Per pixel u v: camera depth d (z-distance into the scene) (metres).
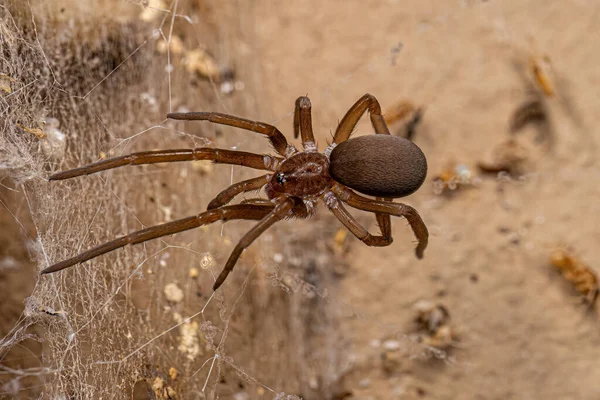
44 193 0.14
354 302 0.16
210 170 0.15
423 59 0.16
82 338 0.14
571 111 0.16
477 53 0.16
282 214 0.13
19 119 0.13
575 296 0.16
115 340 0.14
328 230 0.16
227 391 0.14
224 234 0.15
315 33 0.17
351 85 0.16
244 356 0.15
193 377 0.14
